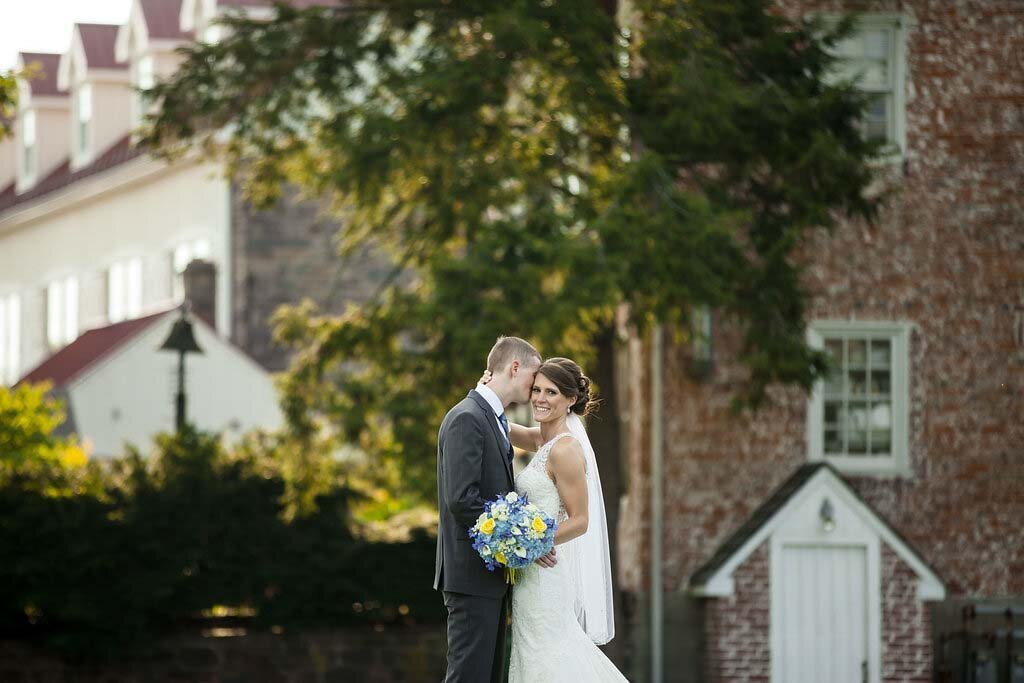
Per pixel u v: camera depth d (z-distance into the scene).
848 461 22.67
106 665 22.02
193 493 22.38
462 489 10.60
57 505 21.72
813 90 20.50
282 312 22.11
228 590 22.42
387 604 22.86
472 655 10.75
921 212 22.77
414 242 21.19
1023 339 22.73
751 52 20.59
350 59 21.08
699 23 19.84
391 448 19.97
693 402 22.61
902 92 22.81
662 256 18.22
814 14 22.62
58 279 41.25
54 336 41.62
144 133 21.94
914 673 21.53
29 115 44.69
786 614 21.62
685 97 18.95
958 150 22.81
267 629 22.61
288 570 22.56
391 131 19.41
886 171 22.61
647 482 22.78
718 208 19.23
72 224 40.47
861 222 22.67
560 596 11.25
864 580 21.69
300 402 21.72
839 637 21.64
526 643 11.25
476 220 19.14
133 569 22.03
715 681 21.55
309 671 22.58
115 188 37.59
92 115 40.12
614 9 21.72
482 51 19.41
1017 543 22.58
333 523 22.86
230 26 21.69
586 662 11.27
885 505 22.56
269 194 22.61
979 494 22.64
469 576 10.79
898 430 22.67
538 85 20.09
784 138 19.62
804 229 20.84
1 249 45.19
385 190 21.47
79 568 21.75
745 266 19.25
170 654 22.19
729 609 21.62
